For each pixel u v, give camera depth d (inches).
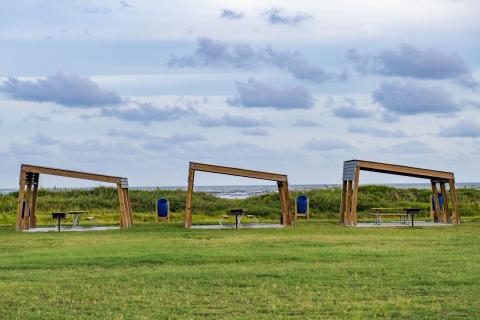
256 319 454.6
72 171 1290.6
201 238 1037.8
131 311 485.1
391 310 476.4
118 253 802.2
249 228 1263.5
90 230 1247.5
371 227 1275.8
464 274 617.0
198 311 481.1
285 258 744.3
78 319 463.5
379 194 2145.7
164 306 499.2
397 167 1342.3
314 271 644.1
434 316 457.4
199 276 621.3
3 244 964.0
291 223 1328.7
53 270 676.1
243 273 634.8
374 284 573.9
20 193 1277.1
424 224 1358.3
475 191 2354.8
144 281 600.4
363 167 1320.1
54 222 1523.1
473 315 458.3
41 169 1284.4
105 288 569.6
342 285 572.1
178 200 2022.6
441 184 1412.4
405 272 631.2
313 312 474.9
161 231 1202.6
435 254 774.5
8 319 465.4
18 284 590.6
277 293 543.2
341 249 837.8
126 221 1326.3
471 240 962.7
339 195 2012.8
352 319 450.3
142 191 2236.7
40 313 481.7
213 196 2250.2
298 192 2174.0
